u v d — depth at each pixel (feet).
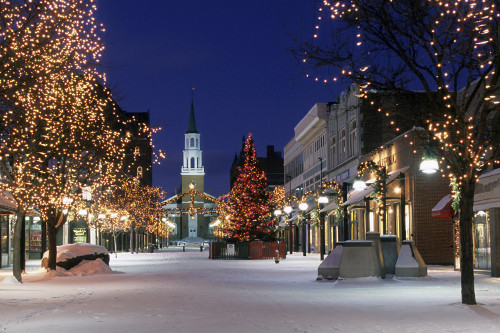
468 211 55.06
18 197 88.12
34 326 42.78
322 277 84.28
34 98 83.56
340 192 154.81
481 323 42.91
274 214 208.44
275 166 467.52
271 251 176.04
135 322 44.34
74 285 81.46
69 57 73.31
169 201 347.36
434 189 125.59
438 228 125.29
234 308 52.80
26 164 89.35
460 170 56.54
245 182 186.91
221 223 342.23
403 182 128.98
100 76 98.53
